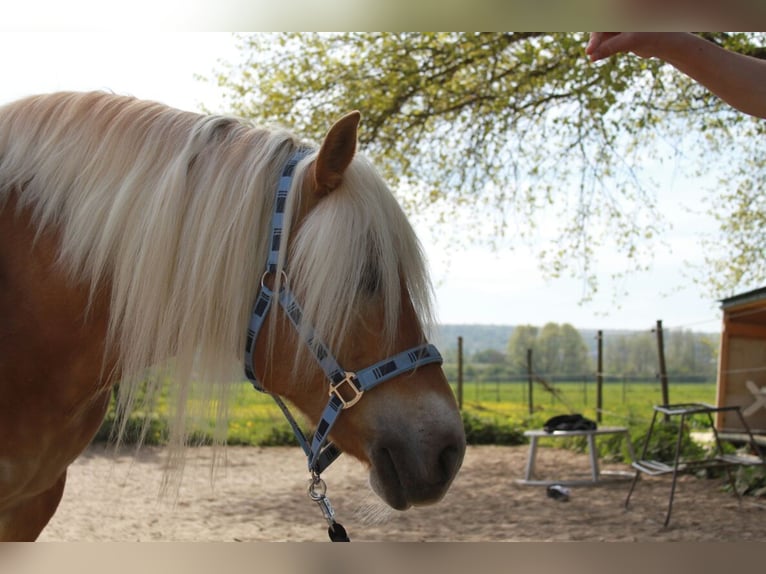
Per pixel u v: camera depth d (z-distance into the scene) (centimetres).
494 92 741
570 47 623
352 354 168
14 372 174
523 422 1082
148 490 628
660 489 616
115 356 181
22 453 177
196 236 173
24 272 178
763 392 700
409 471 161
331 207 169
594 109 683
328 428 167
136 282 172
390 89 741
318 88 739
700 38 165
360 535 471
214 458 179
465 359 2534
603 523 499
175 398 177
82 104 189
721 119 726
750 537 443
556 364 2317
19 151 183
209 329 172
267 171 178
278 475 718
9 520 195
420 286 177
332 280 163
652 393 1772
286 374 174
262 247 174
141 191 177
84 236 175
